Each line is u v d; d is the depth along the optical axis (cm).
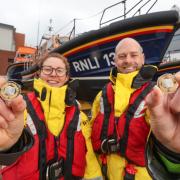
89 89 436
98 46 398
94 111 227
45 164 178
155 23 364
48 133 183
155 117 92
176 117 94
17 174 173
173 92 90
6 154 104
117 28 377
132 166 187
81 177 197
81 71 430
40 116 184
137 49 218
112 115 202
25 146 112
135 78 197
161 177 106
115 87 206
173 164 104
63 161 186
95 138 208
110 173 199
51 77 213
